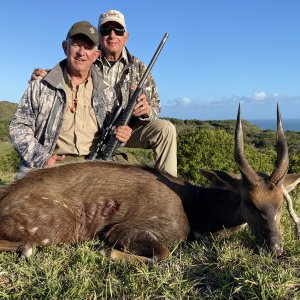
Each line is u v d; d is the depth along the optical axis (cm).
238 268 131
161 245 146
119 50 226
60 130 186
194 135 383
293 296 115
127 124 193
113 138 185
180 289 120
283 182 160
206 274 131
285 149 152
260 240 148
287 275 124
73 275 125
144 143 215
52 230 150
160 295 117
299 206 214
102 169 164
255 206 150
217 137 381
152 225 155
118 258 139
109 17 221
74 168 163
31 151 179
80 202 157
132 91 224
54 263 134
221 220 164
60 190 156
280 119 154
